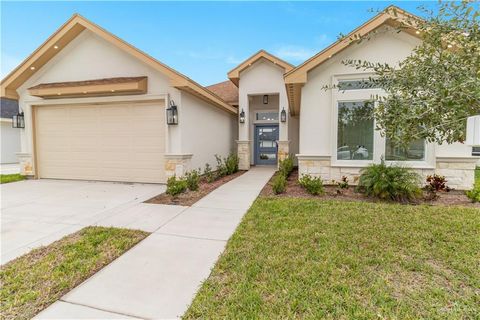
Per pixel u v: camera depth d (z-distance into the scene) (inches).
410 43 249.4
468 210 184.1
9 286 99.3
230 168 418.0
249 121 542.0
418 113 83.3
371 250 124.5
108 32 295.7
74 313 85.0
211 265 115.4
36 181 344.8
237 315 82.0
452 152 251.6
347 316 81.0
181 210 203.8
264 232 149.8
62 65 335.0
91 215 191.9
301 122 280.7
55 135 355.9
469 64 81.3
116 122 332.8
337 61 267.3
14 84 344.5
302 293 92.0
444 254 119.2
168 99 307.9
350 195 239.3
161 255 125.8
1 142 642.8
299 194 249.9
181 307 88.0
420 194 217.0
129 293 95.8
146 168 327.3
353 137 271.9
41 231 159.2
